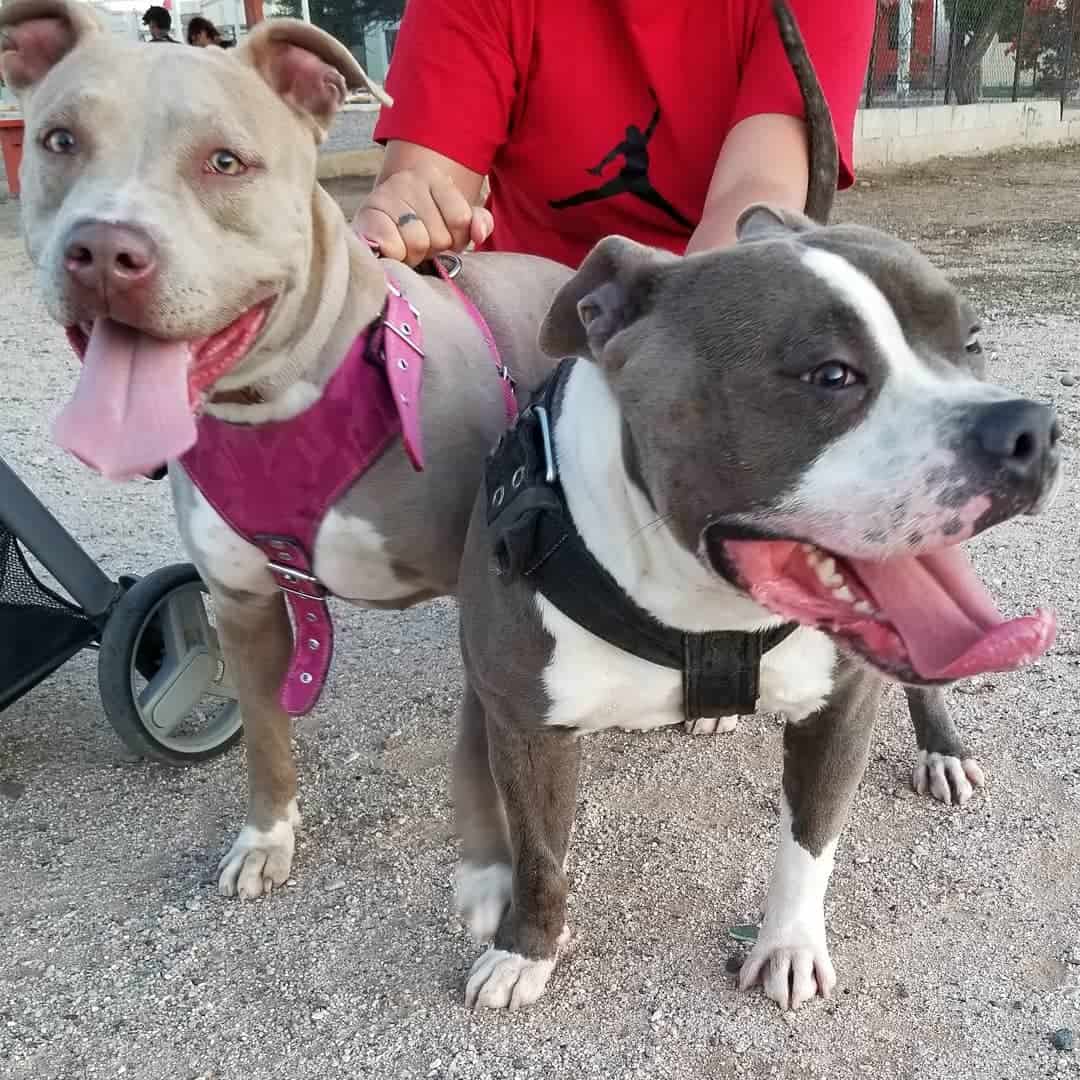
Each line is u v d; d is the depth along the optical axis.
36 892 0.81
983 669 0.50
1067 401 1.68
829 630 0.54
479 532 0.66
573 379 0.64
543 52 0.92
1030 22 5.98
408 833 0.86
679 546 0.56
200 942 0.75
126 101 0.62
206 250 0.60
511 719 0.65
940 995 0.68
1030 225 3.35
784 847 0.70
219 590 0.78
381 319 0.71
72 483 1.57
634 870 0.81
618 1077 0.64
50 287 0.59
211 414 0.69
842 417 0.51
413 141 0.93
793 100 0.86
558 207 0.99
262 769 0.81
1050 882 0.77
